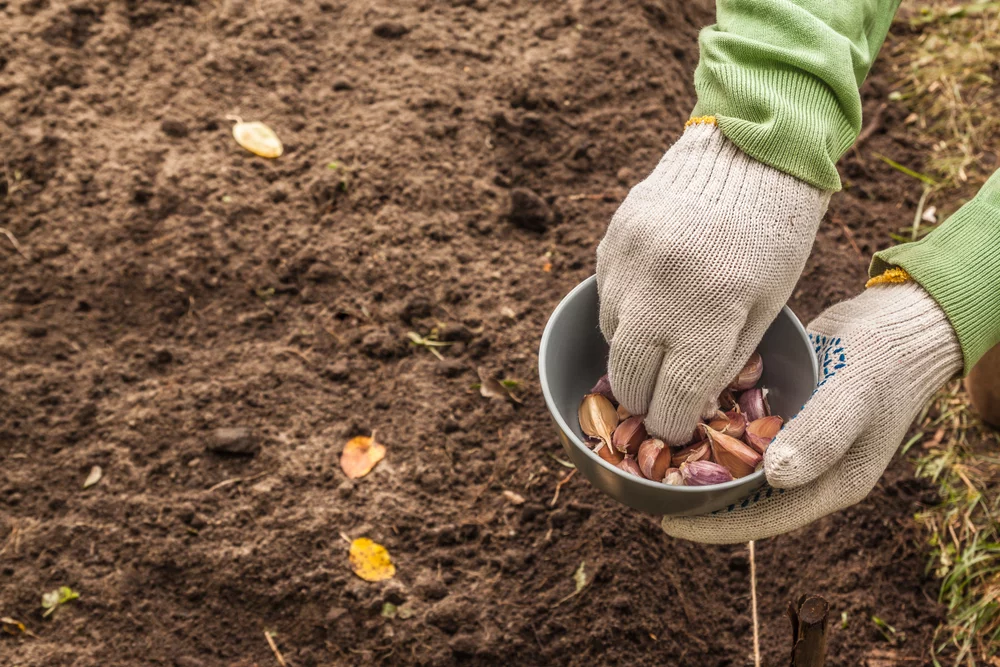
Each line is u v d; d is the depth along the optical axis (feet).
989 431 5.90
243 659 5.43
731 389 5.22
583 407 5.18
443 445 5.71
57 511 5.55
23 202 5.94
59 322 5.79
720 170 5.01
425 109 6.25
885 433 5.08
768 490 5.11
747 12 5.11
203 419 5.68
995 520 5.72
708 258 4.95
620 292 5.02
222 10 6.40
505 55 6.40
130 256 5.89
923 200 6.34
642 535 5.61
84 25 6.28
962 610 5.61
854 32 5.13
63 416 5.66
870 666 5.54
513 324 5.92
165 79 6.23
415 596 5.51
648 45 6.44
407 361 5.84
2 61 6.15
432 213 6.07
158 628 5.43
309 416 5.73
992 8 7.07
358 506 5.61
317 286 5.92
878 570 5.67
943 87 6.70
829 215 6.30
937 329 5.07
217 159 6.08
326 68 6.34
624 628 5.50
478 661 5.46
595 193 6.17
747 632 5.61
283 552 5.52
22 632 5.41
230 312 5.87
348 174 6.09
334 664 5.44
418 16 6.48
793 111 4.99
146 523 5.53
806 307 6.07
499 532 5.61
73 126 6.08
